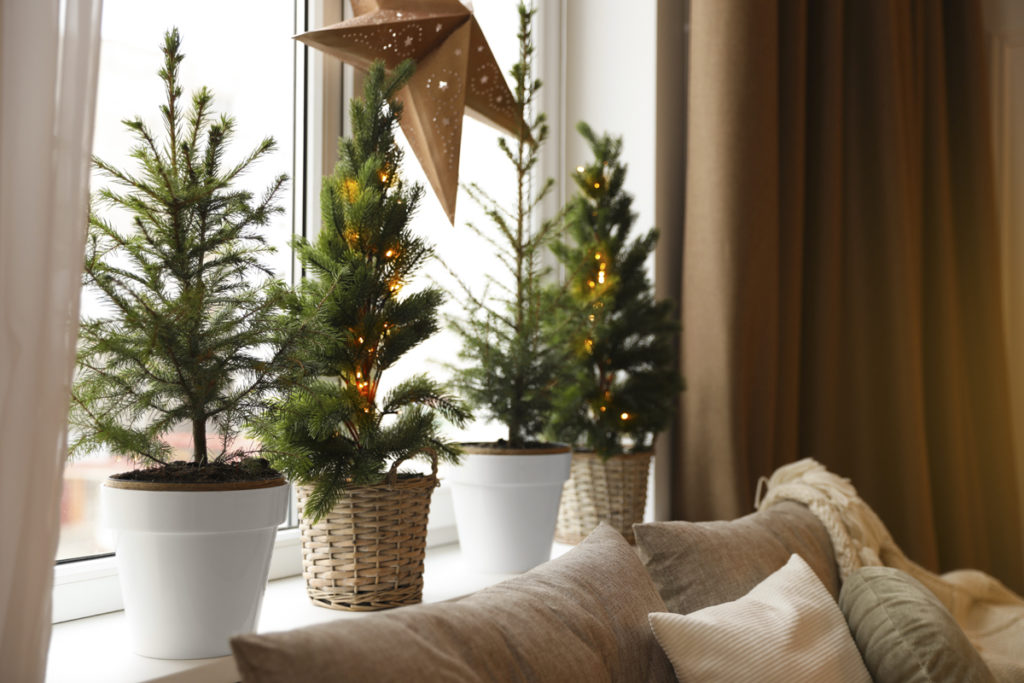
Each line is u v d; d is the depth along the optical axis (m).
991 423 2.72
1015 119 3.02
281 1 1.59
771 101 2.05
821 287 2.31
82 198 0.85
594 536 1.25
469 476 1.59
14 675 0.81
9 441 0.80
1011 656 1.74
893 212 2.35
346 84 1.66
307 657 0.75
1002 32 3.03
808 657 1.19
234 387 1.16
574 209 1.91
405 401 1.32
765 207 2.04
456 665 0.85
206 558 1.05
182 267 1.05
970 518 2.67
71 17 0.84
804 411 2.33
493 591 1.04
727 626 1.16
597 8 2.23
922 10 2.66
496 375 1.64
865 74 2.41
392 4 1.53
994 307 2.71
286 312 1.22
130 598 1.07
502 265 2.08
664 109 2.17
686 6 2.27
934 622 1.31
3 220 0.80
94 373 1.05
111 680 0.99
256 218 1.11
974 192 2.73
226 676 1.07
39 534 0.82
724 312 2.00
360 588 1.30
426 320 1.37
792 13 2.19
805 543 1.61
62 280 0.84
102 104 1.30
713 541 1.43
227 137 1.17
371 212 1.28
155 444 1.09
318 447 1.23
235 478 1.09
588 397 1.84
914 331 2.36
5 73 0.80
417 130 1.60
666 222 2.18
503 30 2.09
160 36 1.38
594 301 1.77
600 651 1.04
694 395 2.05
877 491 2.40
